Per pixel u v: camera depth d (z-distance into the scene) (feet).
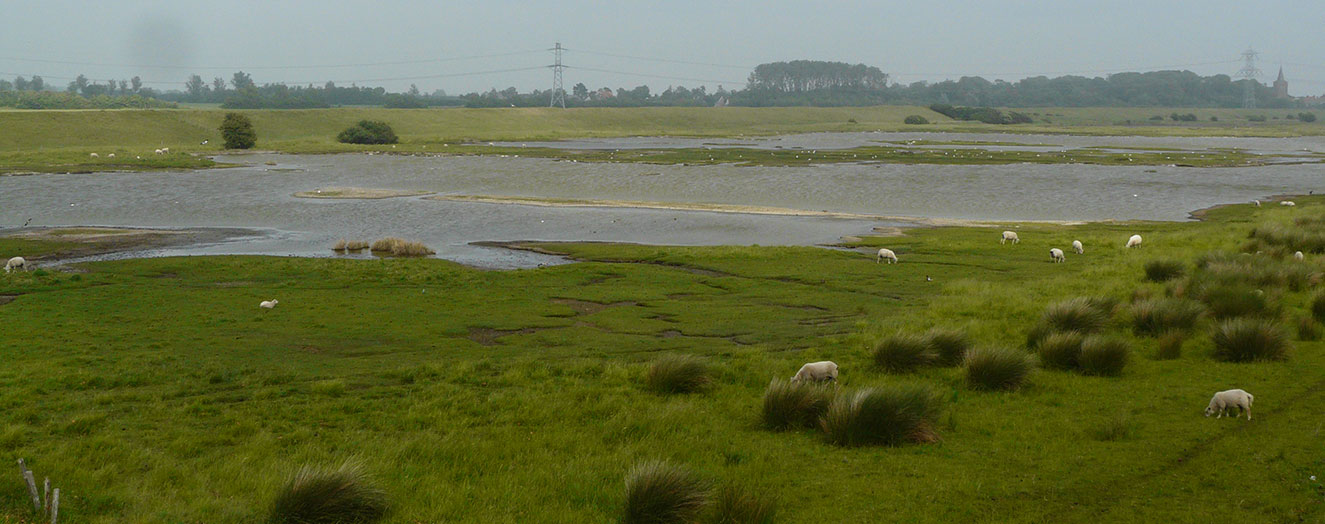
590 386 65.16
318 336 86.69
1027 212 231.50
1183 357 70.33
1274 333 68.18
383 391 64.18
